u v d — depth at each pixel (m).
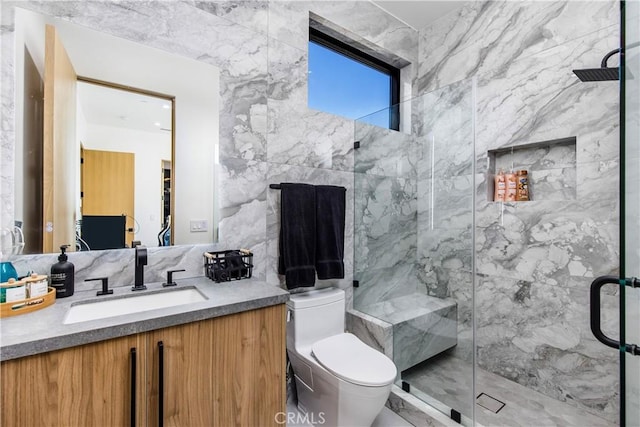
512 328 2.04
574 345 1.77
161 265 1.46
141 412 0.95
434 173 1.92
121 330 0.90
